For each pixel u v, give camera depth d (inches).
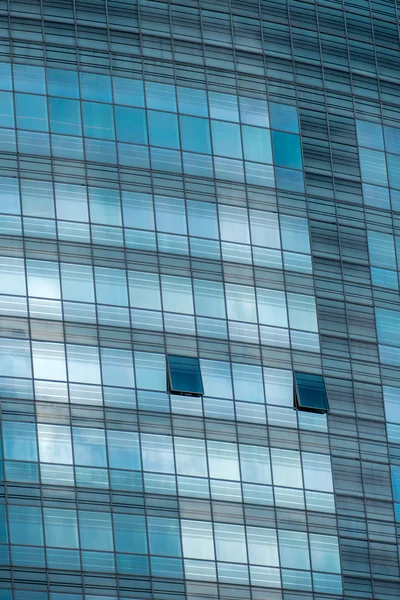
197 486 4753.9
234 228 5157.5
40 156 4968.0
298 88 5482.3
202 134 5226.4
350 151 5511.8
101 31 5196.9
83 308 4832.7
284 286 5177.2
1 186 4894.2
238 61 5393.7
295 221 5290.4
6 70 5039.4
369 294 5349.4
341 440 5068.9
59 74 5093.5
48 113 5029.5
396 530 5034.5
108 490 4638.3
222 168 5216.5
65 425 4675.2
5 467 4562.0
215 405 4889.3
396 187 5565.9
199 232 5088.6
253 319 5068.9
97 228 4943.4
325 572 4837.6
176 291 4977.9
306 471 4953.3
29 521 4520.2
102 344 4813.0
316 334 5172.2
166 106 5201.8
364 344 5260.8
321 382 5113.2
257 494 4835.1
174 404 4830.2
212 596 4638.3
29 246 4847.4
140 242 4985.2
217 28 5398.6
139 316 4891.7
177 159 5152.6
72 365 4751.5
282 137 5378.9
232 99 5329.7
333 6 5664.4
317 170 5413.4
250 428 4913.9
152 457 4734.3
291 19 5561.0
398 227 5516.7
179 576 4618.6
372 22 5689.0
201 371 4906.5
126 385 4793.3
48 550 4503.0
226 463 4825.3
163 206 5064.0
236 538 4741.6
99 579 4522.6
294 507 4879.4
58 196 4938.5
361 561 4916.3
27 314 4763.8
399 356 5315.0
